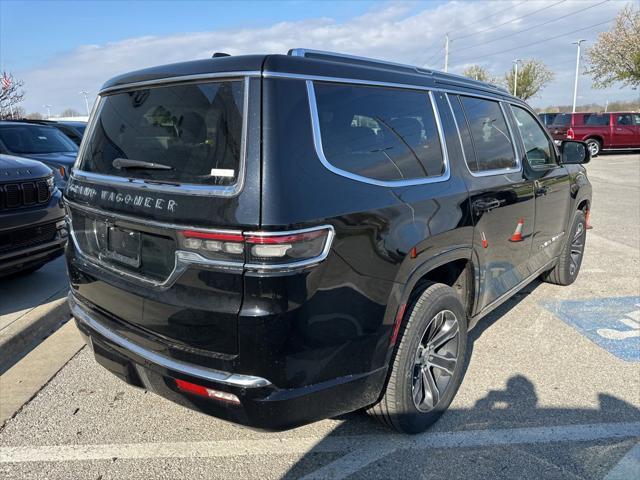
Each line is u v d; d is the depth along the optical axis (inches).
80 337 165.9
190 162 88.0
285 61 87.4
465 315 123.0
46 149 375.6
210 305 82.0
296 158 83.3
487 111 142.5
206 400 85.8
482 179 129.6
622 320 178.2
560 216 186.4
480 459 106.7
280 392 82.4
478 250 125.4
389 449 110.3
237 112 84.0
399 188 101.5
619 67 1206.3
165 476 102.4
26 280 214.5
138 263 95.5
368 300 92.0
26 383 137.6
